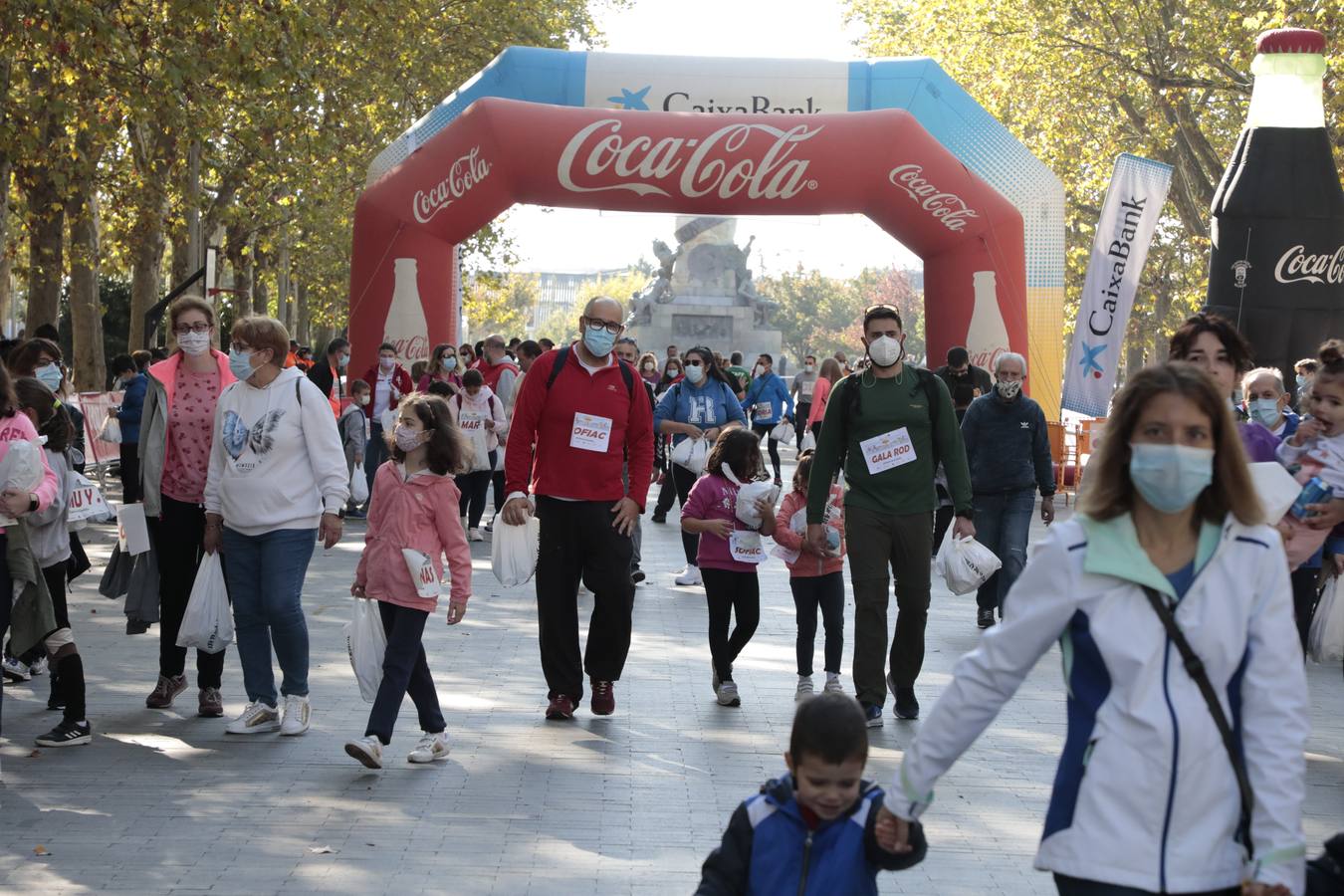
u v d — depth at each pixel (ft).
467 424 55.01
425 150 65.92
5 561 22.58
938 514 47.26
